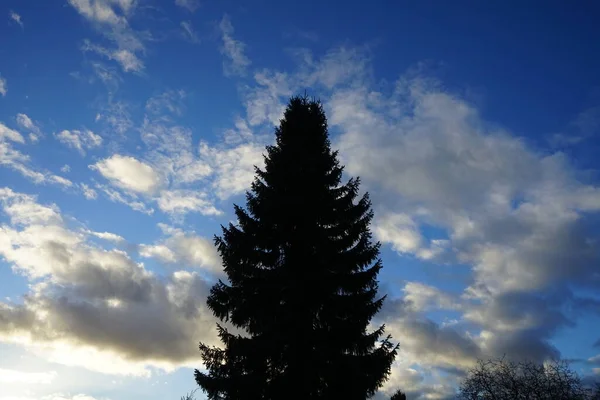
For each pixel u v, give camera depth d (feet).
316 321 55.16
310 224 59.47
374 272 57.00
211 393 50.98
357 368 49.44
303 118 72.38
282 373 51.62
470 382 74.28
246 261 58.08
